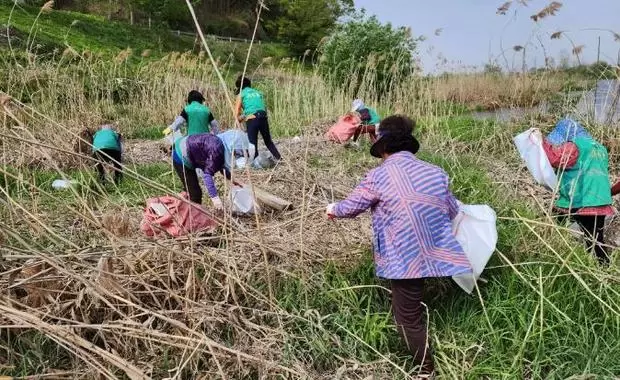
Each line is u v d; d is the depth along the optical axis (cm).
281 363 309
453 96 1266
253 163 745
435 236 323
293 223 466
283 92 1339
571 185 449
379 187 329
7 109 335
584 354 316
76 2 3478
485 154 785
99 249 356
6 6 2188
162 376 294
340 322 344
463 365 319
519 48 866
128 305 318
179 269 354
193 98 635
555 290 371
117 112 1264
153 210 416
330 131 839
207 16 4512
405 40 1587
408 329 325
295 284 369
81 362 296
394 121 347
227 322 321
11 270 308
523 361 324
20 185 476
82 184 443
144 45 2838
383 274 328
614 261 405
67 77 1095
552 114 852
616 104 785
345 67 1442
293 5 4003
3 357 296
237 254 382
